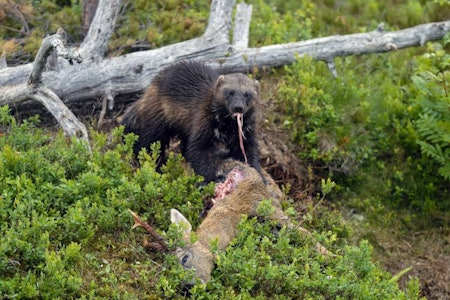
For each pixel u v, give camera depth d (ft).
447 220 43.32
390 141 45.24
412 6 57.52
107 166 32.35
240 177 31.42
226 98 36.29
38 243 27.30
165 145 39.09
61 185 30.04
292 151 42.27
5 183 29.71
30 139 33.63
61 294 26.12
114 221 30.07
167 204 31.94
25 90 36.24
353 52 44.55
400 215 43.52
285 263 29.99
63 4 48.03
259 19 51.19
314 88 43.27
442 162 42.50
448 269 41.19
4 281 25.57
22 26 45.24
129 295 27.14
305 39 50.57
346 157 43.09
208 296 27.20
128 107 40.98
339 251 33.17
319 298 28.76
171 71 38.75
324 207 39.14
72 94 39.88
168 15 46.29
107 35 40.45
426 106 42.96
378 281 30.91
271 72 45.52
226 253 29.19
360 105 45.14
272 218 31.50
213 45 43.04
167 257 27.96
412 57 52.29
